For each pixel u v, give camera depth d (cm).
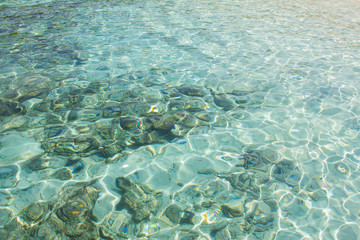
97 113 331
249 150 285
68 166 250
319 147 293
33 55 484
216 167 260
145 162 262
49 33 596
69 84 394
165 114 337
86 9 796
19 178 232
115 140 288
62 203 210
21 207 205
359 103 384
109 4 864
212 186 238
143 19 729
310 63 512
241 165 264
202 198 224
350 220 211
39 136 286
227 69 471
